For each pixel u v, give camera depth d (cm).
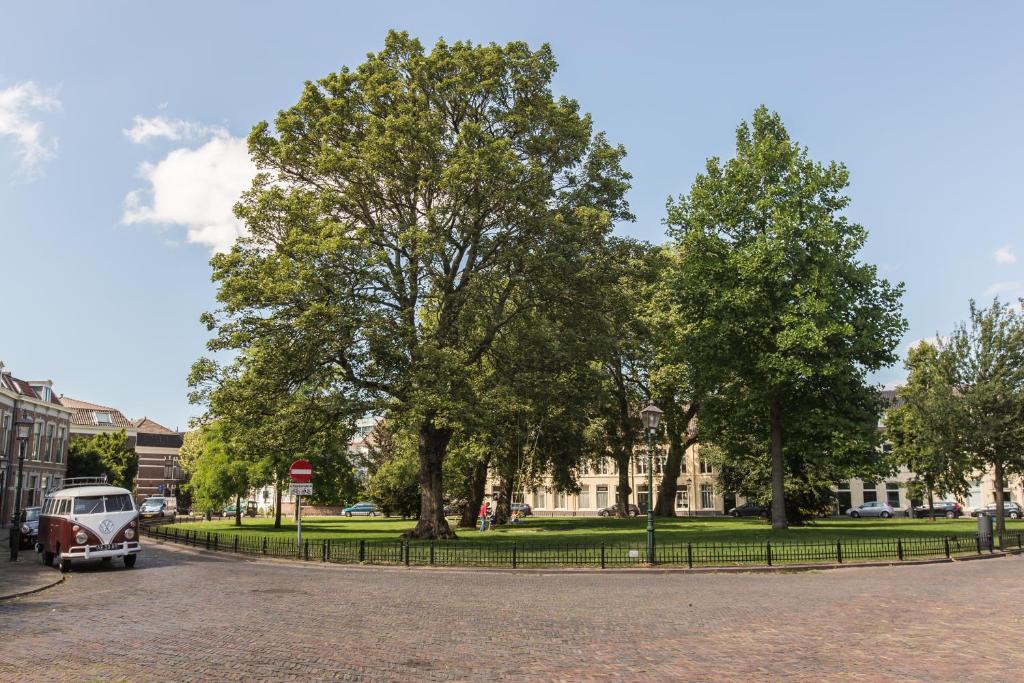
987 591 1598
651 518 2219
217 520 5984
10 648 996
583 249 3009
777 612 1316
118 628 1146
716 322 3275
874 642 1038
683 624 1191
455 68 3030
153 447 11825
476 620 1231
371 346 2661
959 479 3347
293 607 1374
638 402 5197
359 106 3061
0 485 5422
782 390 3222
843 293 3186
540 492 8512
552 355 3014
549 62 3120
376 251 2764
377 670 870
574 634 1102
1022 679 830
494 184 2722
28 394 6050
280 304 2653
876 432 3328
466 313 2911
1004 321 3183
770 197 3278
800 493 4222
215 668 876
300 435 2895
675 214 3500
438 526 3059
